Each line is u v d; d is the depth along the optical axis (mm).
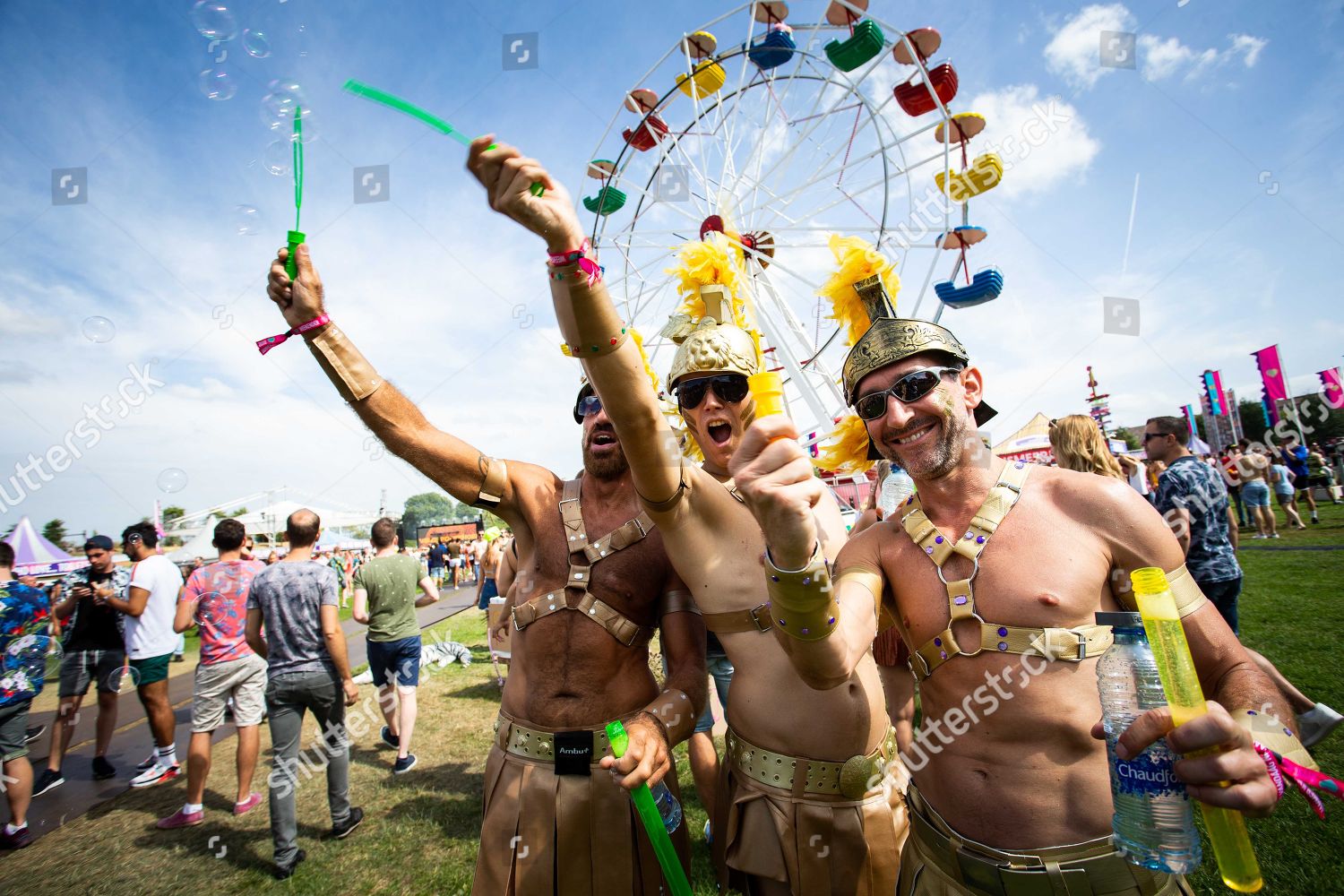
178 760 5422
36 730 6980
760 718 1568
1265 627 5305
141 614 4848
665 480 1351
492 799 1727
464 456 1753
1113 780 1074
